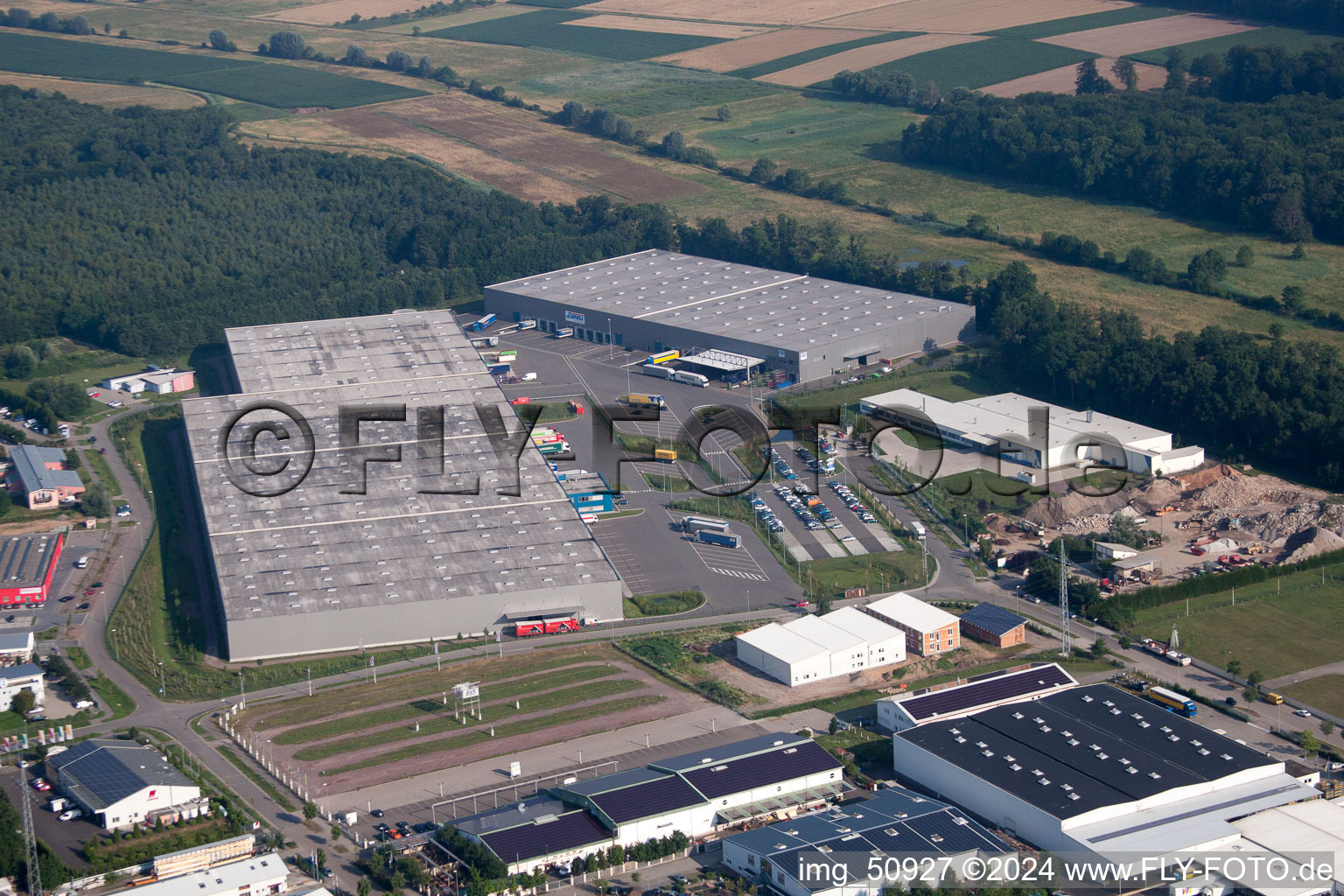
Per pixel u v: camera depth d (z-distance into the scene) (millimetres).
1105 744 160750
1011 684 178250
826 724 177000
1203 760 156500
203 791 162375
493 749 173000
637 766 166250
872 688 187625
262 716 183500
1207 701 179500
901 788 156125
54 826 155625
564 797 156375
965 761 158125
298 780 166000
